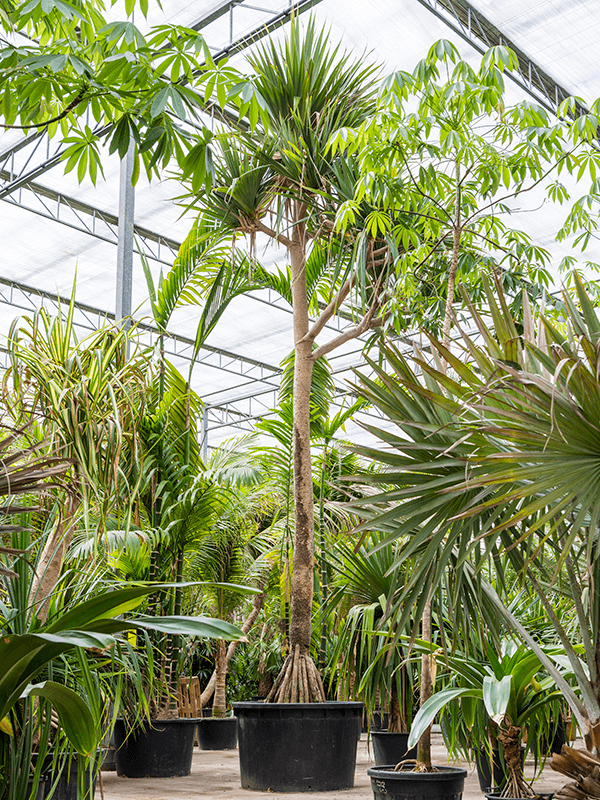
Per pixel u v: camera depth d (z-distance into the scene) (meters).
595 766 2.06
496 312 2.37
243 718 4.02
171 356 15.75
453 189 3.60
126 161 7.27
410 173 3.42
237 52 7.82
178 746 4.54
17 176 10.22
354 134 3.28
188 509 4.71
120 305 6.94
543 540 2.02
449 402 2.09
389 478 2.24
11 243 11.92
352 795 3.74
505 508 2.28
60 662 2.26
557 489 1.90
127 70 2.11
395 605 2.30
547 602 2.41
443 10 7.35
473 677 2.84
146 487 4.35
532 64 8.00
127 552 4.17
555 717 3.11
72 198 10.87
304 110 4.36
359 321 4.85
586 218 3.71
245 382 17.67
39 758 2.02
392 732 4.47
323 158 4.25
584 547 2.40
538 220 9.91
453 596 2.50
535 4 7.16
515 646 3.01
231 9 7.58
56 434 2.62
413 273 4.02
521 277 4.34
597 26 7.36
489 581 2.83
